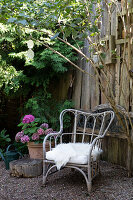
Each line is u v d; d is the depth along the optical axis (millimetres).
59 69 3633
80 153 2225
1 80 3594
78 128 3574
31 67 3975
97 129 3229
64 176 2684
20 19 1581
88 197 2047
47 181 2520
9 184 2471
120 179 2516
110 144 3227
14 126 5527
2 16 1683
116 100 3021
